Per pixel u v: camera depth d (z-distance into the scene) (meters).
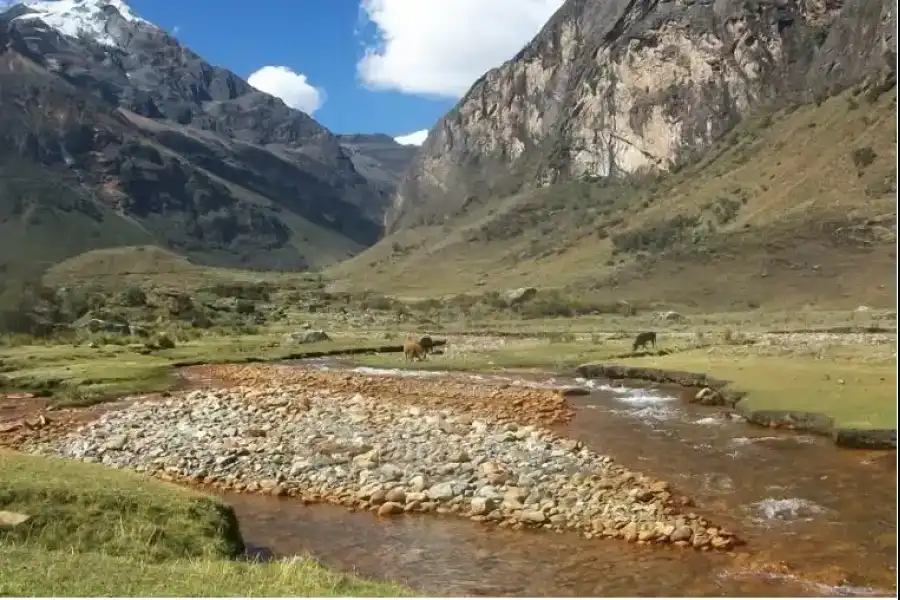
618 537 20.36
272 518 22.59
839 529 20.31
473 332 99.19
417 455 28.12
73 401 41.62
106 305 114.12
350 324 122.19
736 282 151.12
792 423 32.34
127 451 30.41
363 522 22.12
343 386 48.31
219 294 178.50
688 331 89.56
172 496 19.14
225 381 52.06
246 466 27.75
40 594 12.66
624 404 40.50
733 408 37.34
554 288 179.62
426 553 19.52
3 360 57.41
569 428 34.19
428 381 50.78
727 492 23.77
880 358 46.16
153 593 13.03
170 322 105.38
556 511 22.19
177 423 34.72
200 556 16.67
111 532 16.92
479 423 33.44
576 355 62.50
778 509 22.06
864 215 156.75
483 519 21.98
